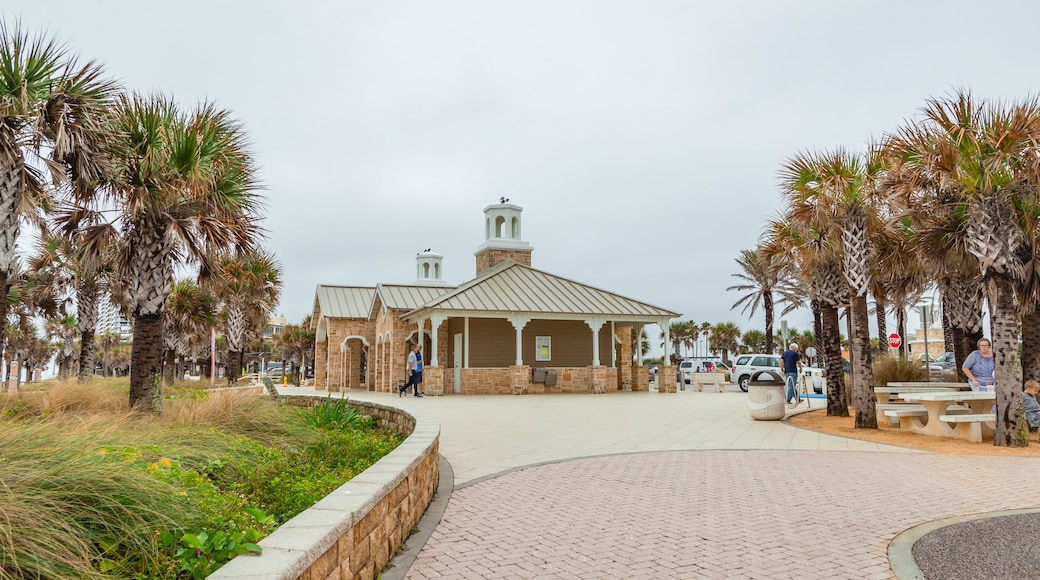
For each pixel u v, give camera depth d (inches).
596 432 490.9
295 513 196.7
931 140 430.9
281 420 385.4
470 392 991.6
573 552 189.9
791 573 171.2
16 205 353.4
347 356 1397.6
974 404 489.4
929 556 183.8
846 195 507.5
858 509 241.9
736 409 702.5
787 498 261.6
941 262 550.9
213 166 447.8
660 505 249.9
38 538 104.2
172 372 1075.9
